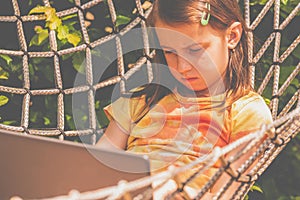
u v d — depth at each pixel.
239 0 3.67
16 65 3.72
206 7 2.88
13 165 2.17
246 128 2.83
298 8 3.30
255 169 2.47
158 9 2.92
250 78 3.19
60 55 3.41
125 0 3.71
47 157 2.14
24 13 3.72
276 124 2.28
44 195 2.14
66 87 3.77
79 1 3.47
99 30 3.72
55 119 3.73
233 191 2.63
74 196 1.81
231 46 2.95
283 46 3.79
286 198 4.11
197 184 2.70
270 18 3.79
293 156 4.11
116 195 1.88
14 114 3.73
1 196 2.18
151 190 2.04
